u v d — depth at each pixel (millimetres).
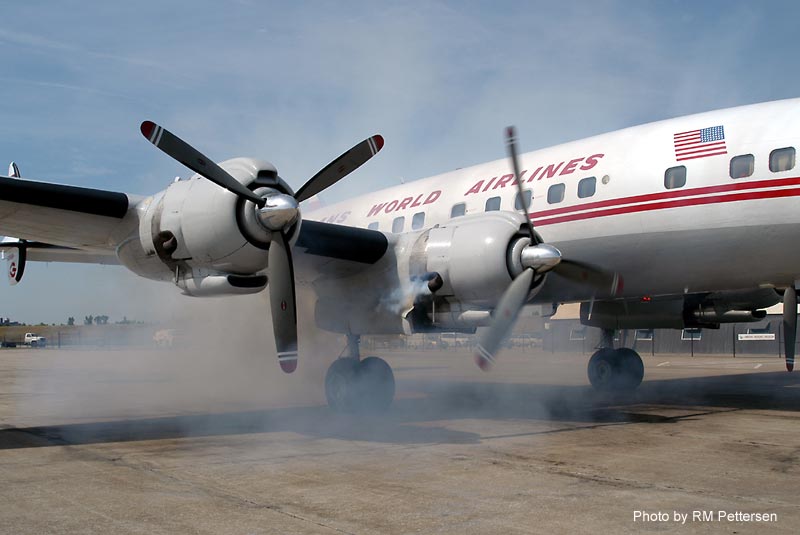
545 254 7648
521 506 4570
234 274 7844
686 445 6766
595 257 9867
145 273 8406
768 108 8984
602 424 8250
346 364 9141
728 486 5086
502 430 7785
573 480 5293
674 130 9461
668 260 9336
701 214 8891
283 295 7547
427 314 8625
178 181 7945
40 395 12602
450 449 6609
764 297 11008
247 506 4602
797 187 8297
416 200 12375
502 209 10805
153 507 4582
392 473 5559
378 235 8758
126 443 7039
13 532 4070
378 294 8844
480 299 8047
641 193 9359
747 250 8750
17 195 7426
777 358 30031
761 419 8648
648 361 27094
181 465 5906
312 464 5922
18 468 5824
